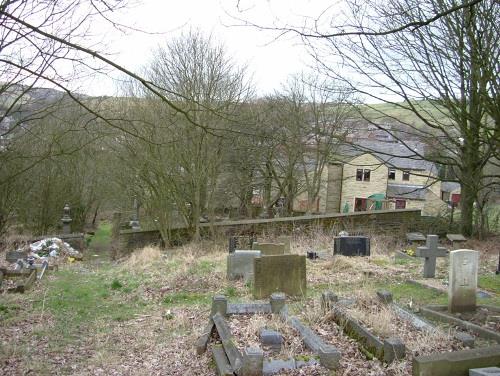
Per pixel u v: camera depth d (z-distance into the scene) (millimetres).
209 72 20625
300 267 9977
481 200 22312
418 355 5734
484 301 9086
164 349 7262
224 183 29844
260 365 5418
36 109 13109
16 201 21609
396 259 14352
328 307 7461
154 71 20812
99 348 7621
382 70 15109
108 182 28125
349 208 46656
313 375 5477
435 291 10086
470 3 5188
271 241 17547
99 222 41875
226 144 21375
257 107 24812
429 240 11438
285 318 7160
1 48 7648
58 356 7270
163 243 21703
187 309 9484
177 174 21047
